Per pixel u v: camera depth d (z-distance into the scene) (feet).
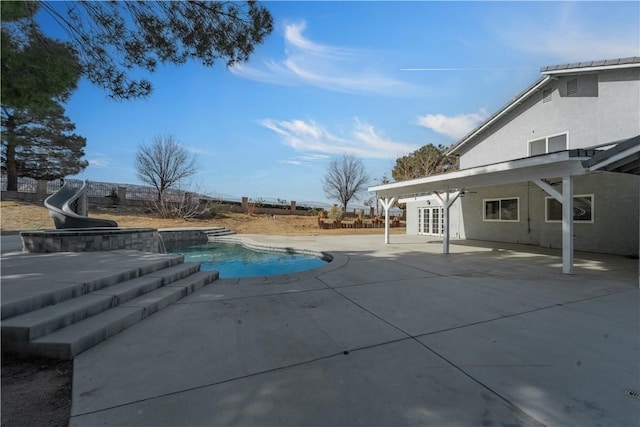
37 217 52.47
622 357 9.21
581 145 33.40
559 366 8.66
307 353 9.46
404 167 109.29
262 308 14.02
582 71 32.45
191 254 41.06
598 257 29.09
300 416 6.47
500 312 13.46
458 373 8.27
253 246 45.03
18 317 9.91
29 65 9.27
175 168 77.82
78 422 6.26
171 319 12.55
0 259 20.12
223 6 14.28
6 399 7.13
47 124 63.87
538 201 38.42
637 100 29.32
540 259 28.32
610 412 6.62
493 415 6.53
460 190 30.66
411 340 10.47
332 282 19.20
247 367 8.57
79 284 12.71
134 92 14.53
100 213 64.85
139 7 13.38
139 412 6.58
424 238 51.39
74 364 8.72
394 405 6.86
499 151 43.09
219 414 6.53
